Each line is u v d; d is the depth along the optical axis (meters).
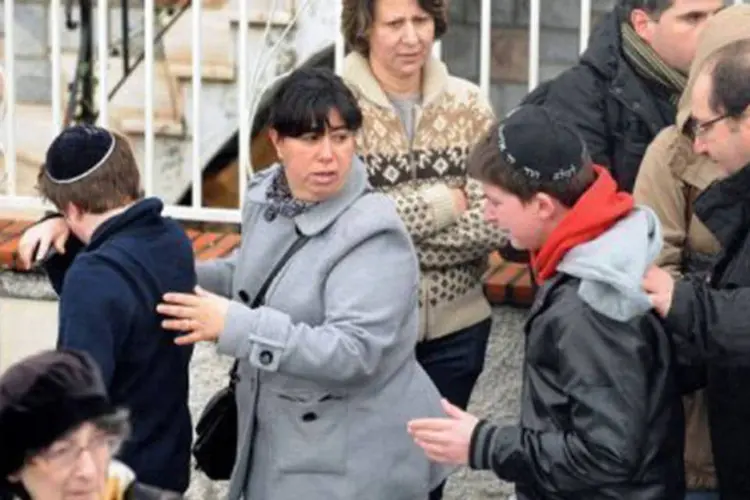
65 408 8.40
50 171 11.91
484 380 15.23
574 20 18.78
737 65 10.84
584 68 13.85
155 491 8.97
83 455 8.45
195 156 16.16
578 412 10.42
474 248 13.52
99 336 11.52
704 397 11.80
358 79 13.56
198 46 16.05
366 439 12.11
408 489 12.25
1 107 15.98
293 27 16.86
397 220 11.99
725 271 11.12
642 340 10.45
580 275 10.37
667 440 10.59
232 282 12.77
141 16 18.86
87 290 11.57
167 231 11.96
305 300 11.98
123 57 17.48
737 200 11.02
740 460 11.02
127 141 12.11
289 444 12.14
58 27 16.45
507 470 10.73
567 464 10.49
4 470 8.45
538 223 10.74
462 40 19.11
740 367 10.71
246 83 16.00
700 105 10.95
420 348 13.78
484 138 10.88
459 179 13.61
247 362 12.27
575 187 10.62
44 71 18.58
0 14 18.67
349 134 11.94
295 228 12.09
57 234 12.55
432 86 13.62
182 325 11.66
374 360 11.82
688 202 12.52
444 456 10.93
